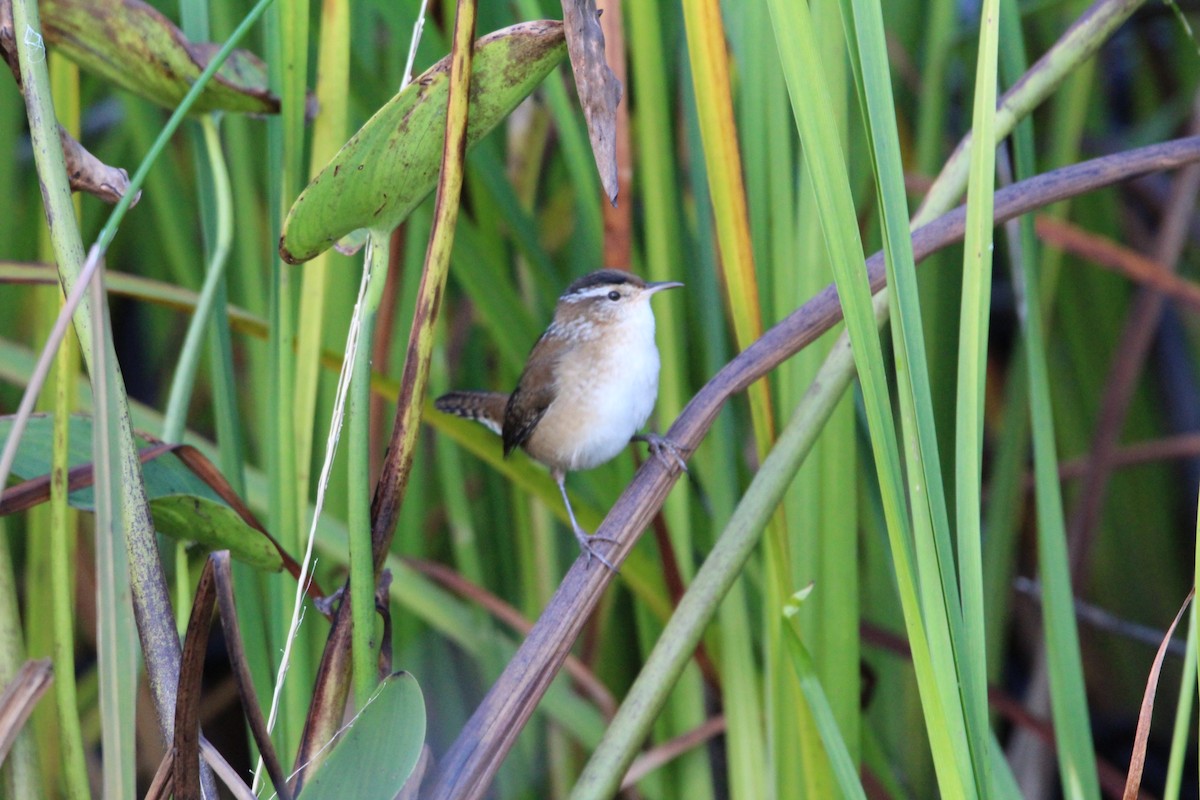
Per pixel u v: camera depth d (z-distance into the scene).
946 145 7.07
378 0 6.88
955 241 6.79
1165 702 7.11
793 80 6.73
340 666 6.76
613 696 7.01
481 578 6.99
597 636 6.98
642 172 6.89
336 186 6.73
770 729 6.86
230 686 7.12
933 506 6.73
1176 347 7.17
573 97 6.96
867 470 6.90
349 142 6.73
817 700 6.79
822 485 6.85
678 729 6.95
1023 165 6.84
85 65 6.82
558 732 6.99
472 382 7.05
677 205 6.89
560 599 6.77
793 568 6.85
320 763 6.73
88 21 6.80
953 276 6.98
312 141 6.85
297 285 6.93
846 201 6.73
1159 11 7.09
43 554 6.93
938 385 6.98
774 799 6.87
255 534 6.76
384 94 6.91
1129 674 7.11
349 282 6.95
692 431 6.79
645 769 6.92
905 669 6.98
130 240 7.14
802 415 6.79
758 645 6.94
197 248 7.09
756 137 6.85
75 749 6.75
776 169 6.84
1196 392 7.16
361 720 6.73
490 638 6.97
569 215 7.04
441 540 7.07
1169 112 7.11
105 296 6.70
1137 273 6.99
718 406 6.80
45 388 6.91
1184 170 7.04
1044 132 7.11
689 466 6.93
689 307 6.95
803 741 6.84
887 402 6.73
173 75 6.82
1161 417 7.17
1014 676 7.14
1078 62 6.80
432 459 7.06
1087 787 6.82
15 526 7.06
